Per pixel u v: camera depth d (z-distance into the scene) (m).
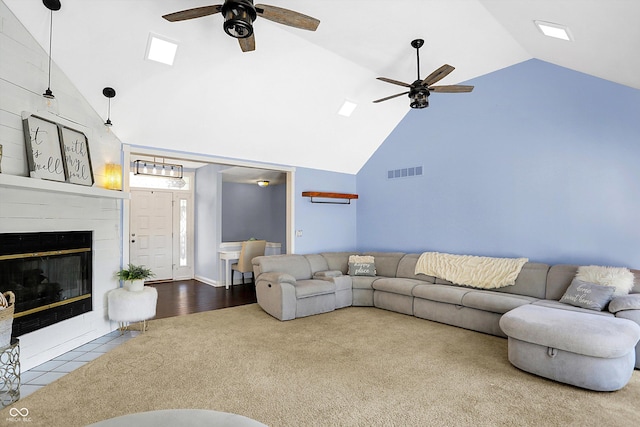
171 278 7.36
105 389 2.50
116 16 2.99
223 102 4.21
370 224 6.38
